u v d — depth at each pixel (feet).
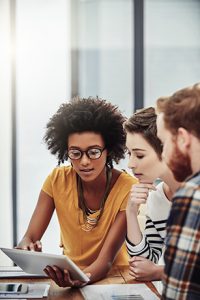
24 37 12.38
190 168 3.57
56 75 12.53
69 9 12.51
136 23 12.64
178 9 12.64
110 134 5.92
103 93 12.78
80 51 12.64
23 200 12.54
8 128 12.25
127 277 5.61
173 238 3.43
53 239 11.94
